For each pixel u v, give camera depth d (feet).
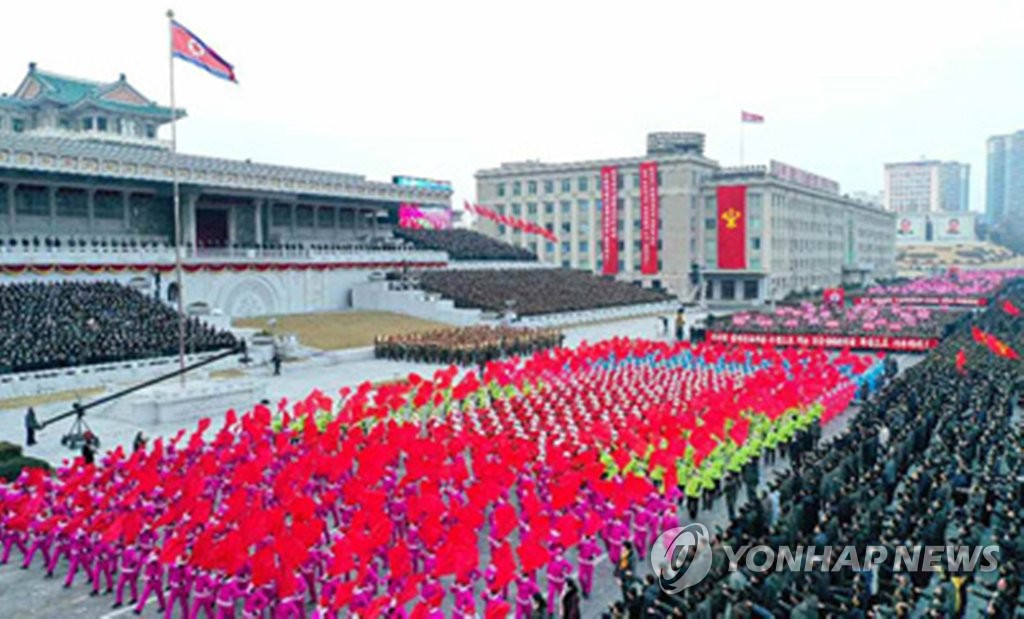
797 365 124.77
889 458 75.87
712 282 364.79
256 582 50.67
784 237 374.22
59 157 177.27
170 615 54.90
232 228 236.02
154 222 215.72
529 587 52.06
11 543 65.67
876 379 133.59
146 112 243.40
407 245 286.05
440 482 69.00
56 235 193.26
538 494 69.21
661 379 127.65
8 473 79.82
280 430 94.63
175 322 159.84
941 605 47.16
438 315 228.02
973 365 128.67
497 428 85.81
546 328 224.74
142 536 58.23
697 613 45.39
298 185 236.22
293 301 224.74
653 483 69.77
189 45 123.95
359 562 51.57
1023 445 80.74
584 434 80.33
